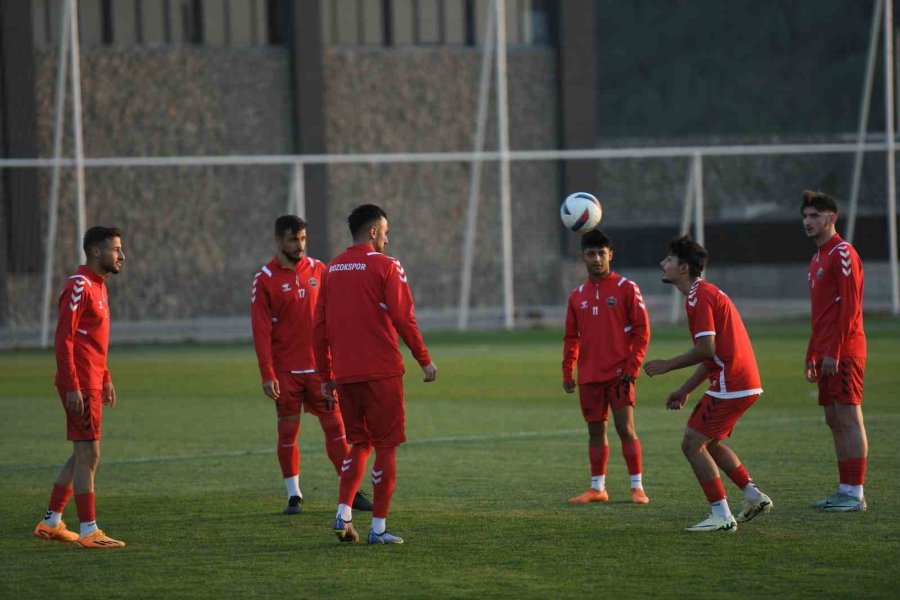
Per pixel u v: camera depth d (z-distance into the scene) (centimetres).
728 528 2520
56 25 11238
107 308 2603
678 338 8125
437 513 2795
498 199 13075
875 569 2184
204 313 11606
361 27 12594
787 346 7500
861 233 12369
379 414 2500
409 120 12744
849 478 2728
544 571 2214
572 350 3006
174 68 11731
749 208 15488
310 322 2962
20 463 3709
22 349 8456
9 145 10850
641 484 2909
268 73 12112
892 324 8850
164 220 11706
